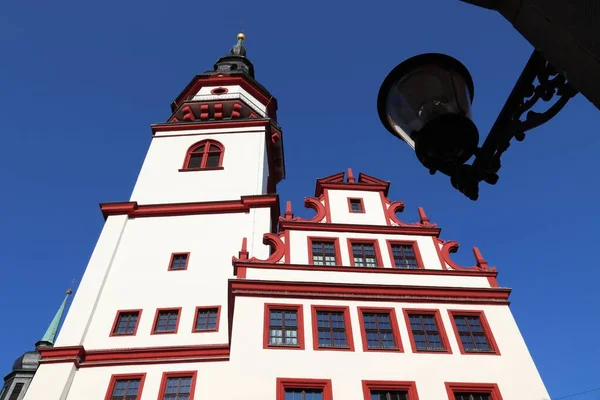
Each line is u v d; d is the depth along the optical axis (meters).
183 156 36.78
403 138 4.86
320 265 21.02
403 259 22.08
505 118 4.78
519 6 3.96
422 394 16.81
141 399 21.47
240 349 17.61
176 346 23.39
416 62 4.70
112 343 24.05
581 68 3.67
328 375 17.12
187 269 27.67
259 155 36.56
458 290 20.22
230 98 42.62
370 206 24.80
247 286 19.78
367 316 19.28
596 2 3.51
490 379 17.39
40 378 21.89
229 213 31.14
